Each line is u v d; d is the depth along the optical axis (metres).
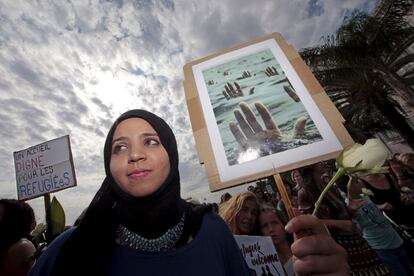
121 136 0.90
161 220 0.88
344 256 0.62
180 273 0.79
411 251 2.83
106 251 0.83
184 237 0.90
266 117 1.07
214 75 1.27
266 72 1.20
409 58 7.31
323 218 1.71
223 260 0.90
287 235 1.77
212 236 0.92
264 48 1.28
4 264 1.58
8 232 1.66
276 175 0.92
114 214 0.93
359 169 0.66
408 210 2.87
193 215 0.99
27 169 2.89
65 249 0.85
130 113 0.96
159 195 0.89
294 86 1.12
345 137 0.94
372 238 2.25
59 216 1.68
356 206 2.22
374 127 8.63
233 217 1.77
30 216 1.89
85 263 0.81
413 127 8.48
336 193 1.80
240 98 1.15
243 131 1.05
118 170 0.87
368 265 1.60
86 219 0.90
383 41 6.65
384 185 3.05
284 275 1.50
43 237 1.80
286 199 0.83
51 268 0.83
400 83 6.73
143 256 0.82
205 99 1.20
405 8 6.33
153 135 0.92
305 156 0.93
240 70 1.25
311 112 1.03
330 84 7.62
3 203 1.76
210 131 1.09
